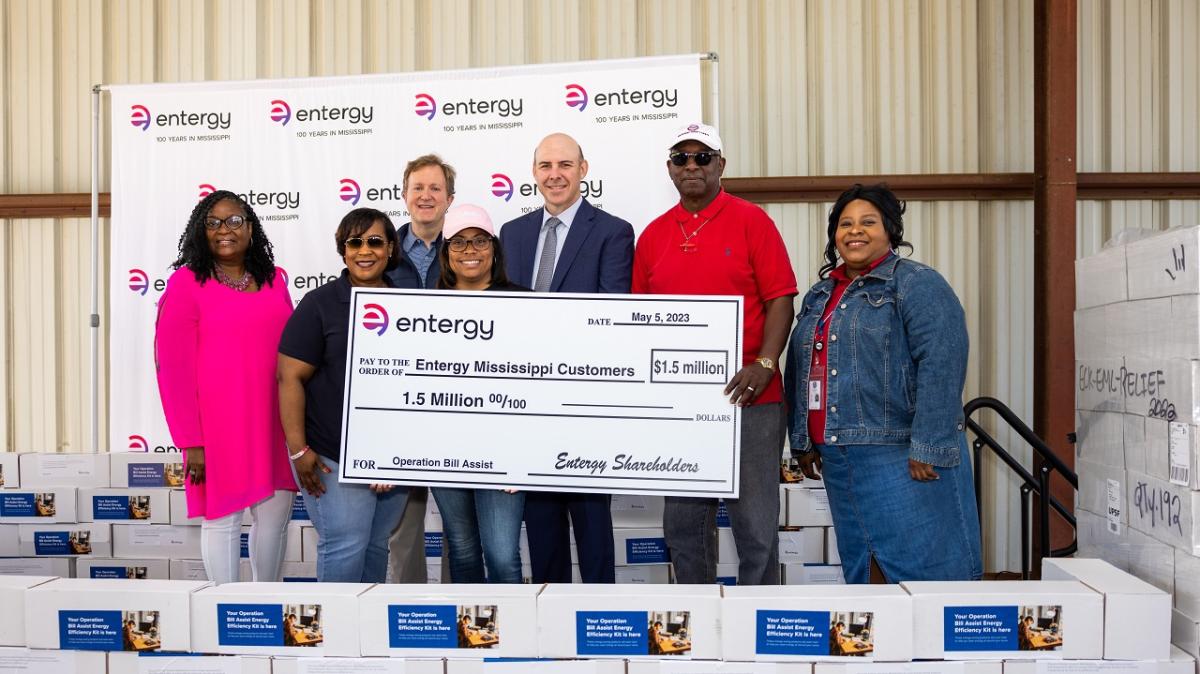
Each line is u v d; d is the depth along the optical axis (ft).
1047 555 11.78
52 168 15.92
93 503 12.25
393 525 9.07
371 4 15.40
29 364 16.02
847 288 8.15
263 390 8.78
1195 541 6.28
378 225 8.64
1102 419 7.97
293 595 6.81
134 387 13.26
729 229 8.77
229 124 13.07
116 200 13.15
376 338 8.64
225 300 8.73
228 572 8.74
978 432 12.28
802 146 15.24
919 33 15.11
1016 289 15.19
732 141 15.31
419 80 12.79
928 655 6.46
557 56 15.26
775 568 8.82
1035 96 13.78
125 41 15.71
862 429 7.83
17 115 15.90
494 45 15.31
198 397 8.66
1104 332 7.89
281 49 15.49
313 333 8.39
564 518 9.07
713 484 8.39
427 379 8.59
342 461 8.54
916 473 7.54
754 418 8.62
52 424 16.01
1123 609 6.37
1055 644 6.40
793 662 6.53
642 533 11.74
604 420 8.52
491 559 8.68
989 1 15.15
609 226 10.21
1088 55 15.26
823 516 11.75
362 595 6.77
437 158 11.95
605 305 8.56
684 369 8.46
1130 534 7.39
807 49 15.21
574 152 10.44
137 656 6.92
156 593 6.88
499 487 8.54
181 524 12.10
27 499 12.24
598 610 6.67
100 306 15.88
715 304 8.45
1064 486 13.41
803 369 8.42
